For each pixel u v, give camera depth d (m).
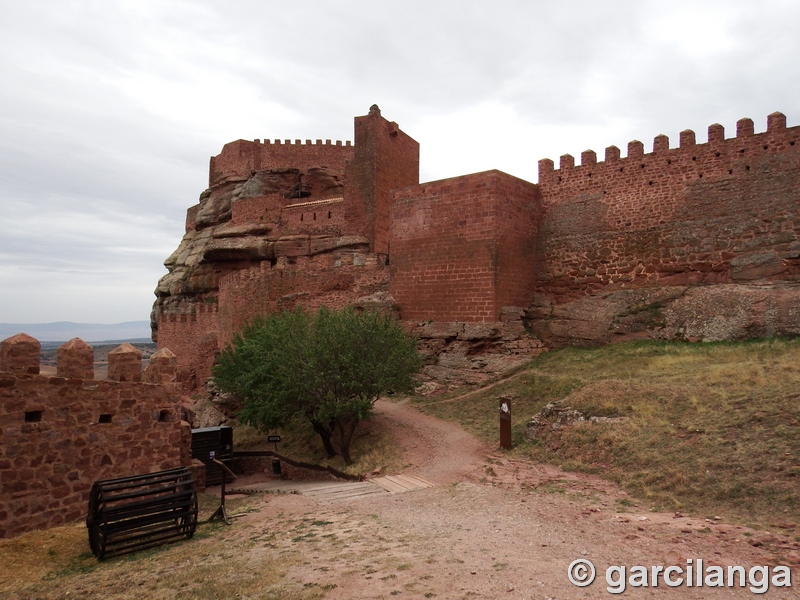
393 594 6.66
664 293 25.56
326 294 33.47
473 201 28.11
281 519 11.98
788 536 8.24
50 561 9.67
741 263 23.78
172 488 10.85
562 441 16.06
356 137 41.62
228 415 31.95
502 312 27.53
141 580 8.16
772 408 13.27
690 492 10.88
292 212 46.66
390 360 20.98
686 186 25.88
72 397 11.66
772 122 23.62
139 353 13.02
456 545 8.64
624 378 19.50
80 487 11.67
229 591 7.07
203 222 56.19
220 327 41.62
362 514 11.72
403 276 30.80
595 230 28.59
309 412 21.44
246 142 56.00
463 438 19.58
